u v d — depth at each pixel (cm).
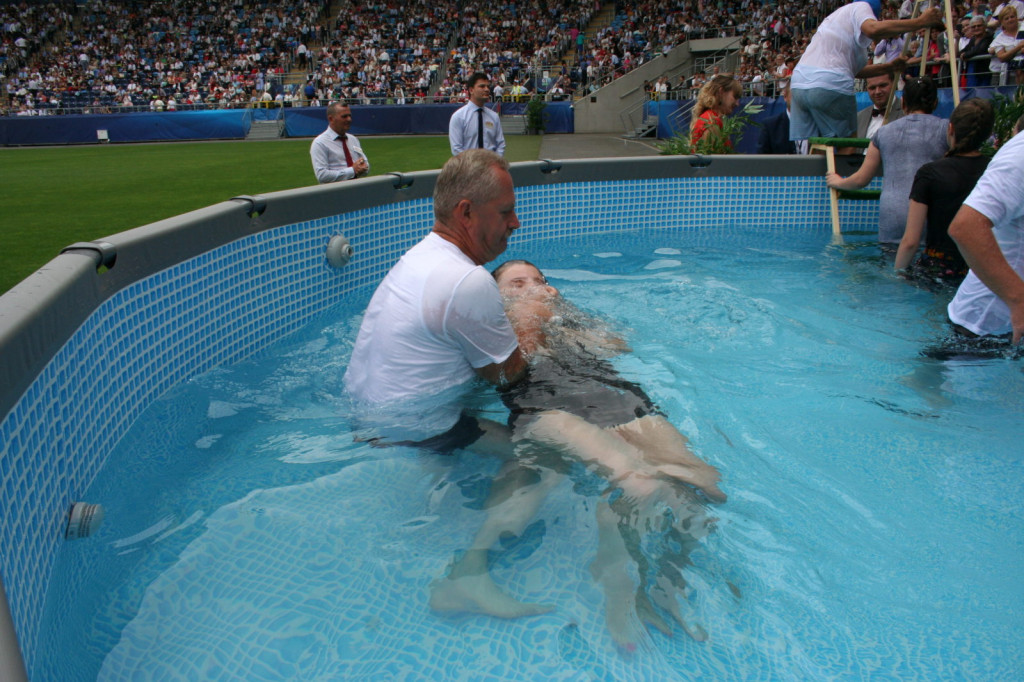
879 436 225
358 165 691
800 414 240
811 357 294
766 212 636
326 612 152
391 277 229
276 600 155
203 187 1197
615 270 466
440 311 211
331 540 174
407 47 3678
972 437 224
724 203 631
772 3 2786
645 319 348
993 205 260
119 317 236
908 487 197
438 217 223
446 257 216
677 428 219
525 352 255
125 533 182
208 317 301
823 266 467
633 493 186
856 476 202
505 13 3756
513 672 136
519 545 169
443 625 147
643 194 613
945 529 179
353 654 141
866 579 161
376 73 3472
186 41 3894
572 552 167
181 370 282
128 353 242
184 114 2870
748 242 561
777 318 348
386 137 2797
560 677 135
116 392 231
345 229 417
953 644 142
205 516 187
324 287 401
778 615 150
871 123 671
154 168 1584
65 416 189
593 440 205
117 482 206
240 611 153
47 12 3972
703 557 166
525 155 1756
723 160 617
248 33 3900
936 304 367
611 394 231
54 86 3562
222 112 2884
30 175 1451
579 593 155
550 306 303
